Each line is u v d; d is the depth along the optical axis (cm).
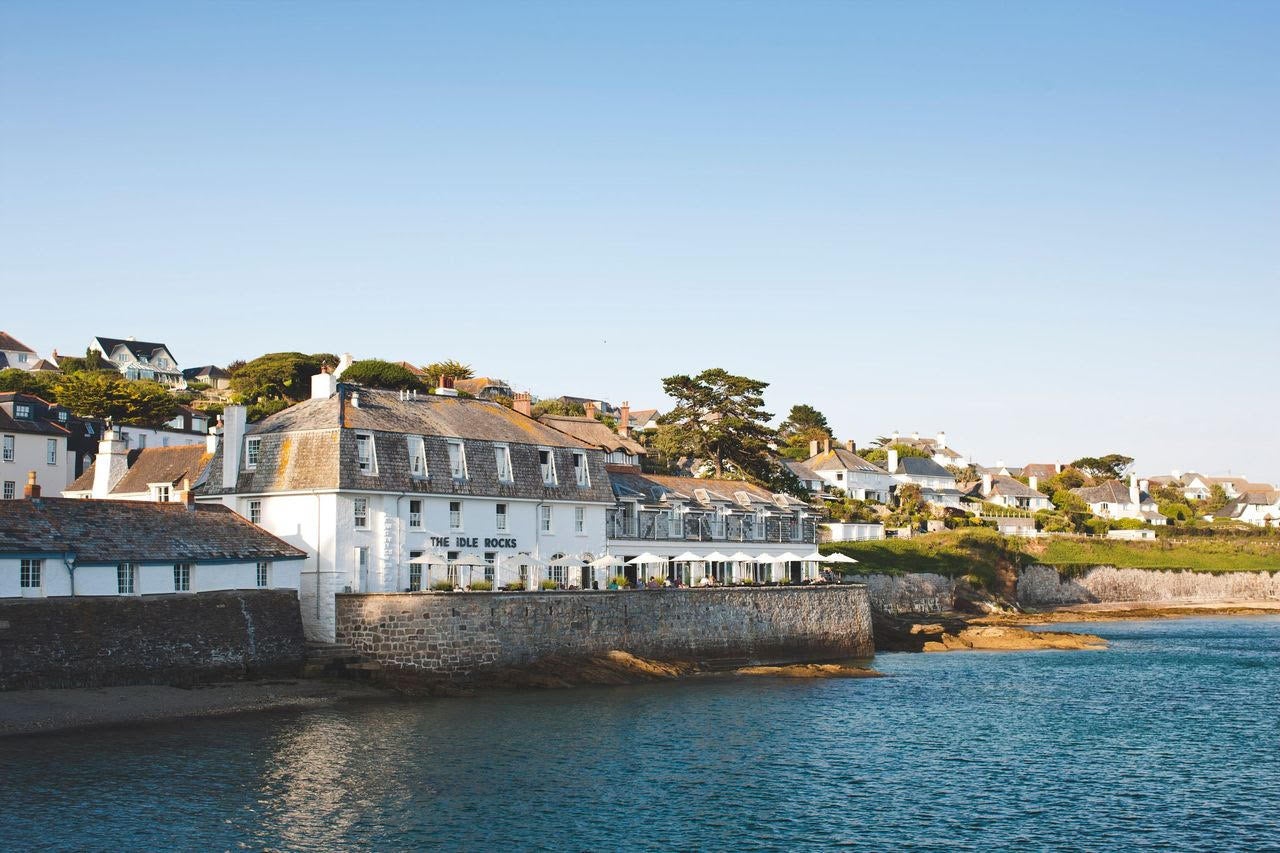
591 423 12700
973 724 6391
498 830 4181
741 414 14025
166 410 13862
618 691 7162
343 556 7000
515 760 5194
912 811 4559
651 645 7950
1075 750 5731
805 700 7056
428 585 7444
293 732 5594
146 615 6053
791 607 9088
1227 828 4372
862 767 5294
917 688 7731
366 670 6700
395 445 7356
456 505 7700
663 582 9044
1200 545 18425
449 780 4828
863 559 13950
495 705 6462
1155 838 4241
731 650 8519
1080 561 16575
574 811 4438
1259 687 7975
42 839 3928
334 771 4912
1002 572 15038
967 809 4603
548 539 8344
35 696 5488
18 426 11031
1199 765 5419
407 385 15988
